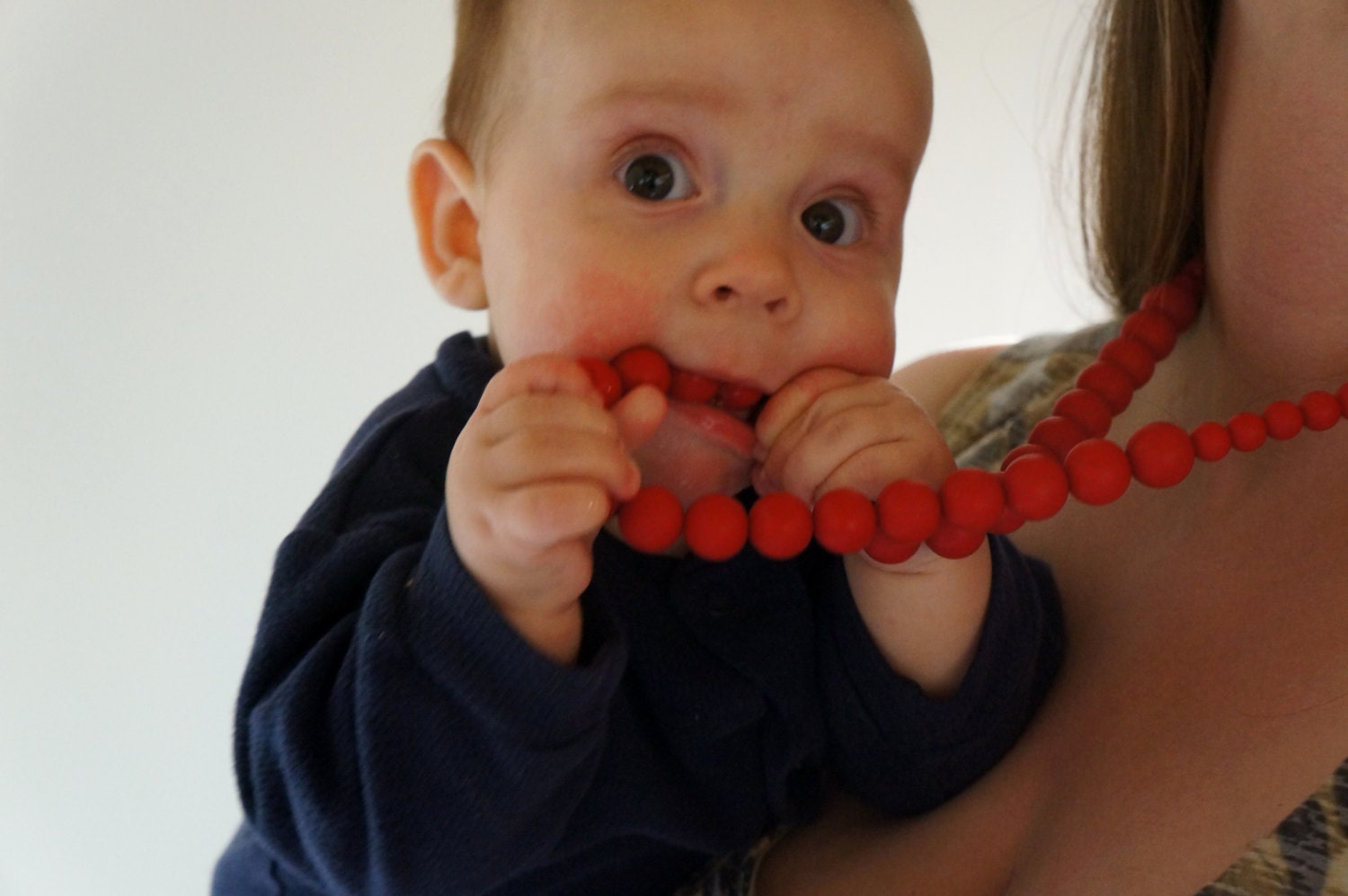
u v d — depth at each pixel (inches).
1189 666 27.1
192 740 65.4
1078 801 26.4
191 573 63.0
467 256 33.9
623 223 26.9
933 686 31.3
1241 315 29.8
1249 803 23.0
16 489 59.6
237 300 60.1
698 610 31.8
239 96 57.4
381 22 57.8
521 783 23.8
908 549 24.4
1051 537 38.7
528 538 21.5
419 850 24.1
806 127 27.6
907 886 28.3
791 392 26.5
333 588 27.6
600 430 22.1
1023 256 74.3
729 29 27.2
